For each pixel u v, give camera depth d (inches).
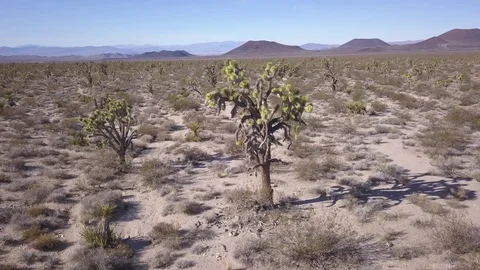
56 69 3129.9
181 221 409.1
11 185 494.6
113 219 418.9
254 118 416.8
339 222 390.3
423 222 380.8
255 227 387.2
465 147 653.3
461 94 1274.6
